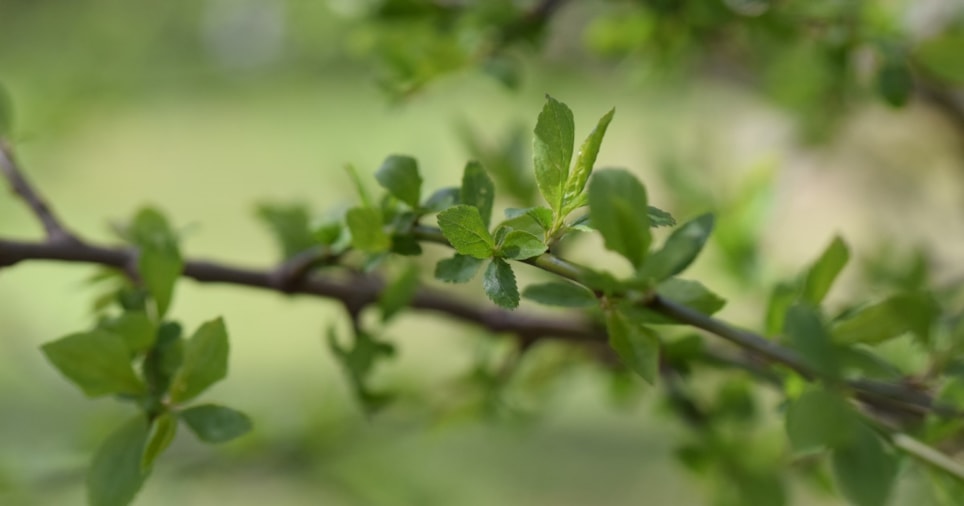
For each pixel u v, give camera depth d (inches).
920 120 53.8
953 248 52.5
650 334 25.4
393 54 34.1
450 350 53.4
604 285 25.1
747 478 32.3
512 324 32.7
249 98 159.3
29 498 34.9
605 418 87.1
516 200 33.4
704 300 25.7
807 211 57.0
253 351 105.2
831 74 37.0
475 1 35.0
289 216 31.2
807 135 46.8
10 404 63.2
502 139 34.6
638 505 74.8
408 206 26.9
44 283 104.3
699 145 48.8
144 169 143.4
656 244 37.0
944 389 26.8
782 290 26.8
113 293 30.0
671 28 37.6
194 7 96.9
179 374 26.3
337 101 159.5
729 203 37.9
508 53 35.8
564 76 51.5
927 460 26.2
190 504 45.0
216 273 30.6
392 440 42.1
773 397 41.3
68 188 118.6
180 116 155.0
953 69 33.1
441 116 120.7
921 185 56.1
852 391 26.1
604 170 25.1
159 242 27.6
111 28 80.0
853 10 33.8
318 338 108.3
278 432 42.4
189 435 41.8
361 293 30.8
